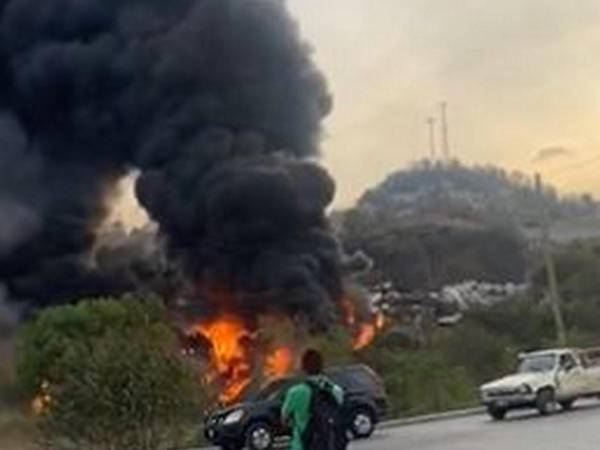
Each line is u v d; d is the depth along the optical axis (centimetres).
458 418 3172
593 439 2056
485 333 4766
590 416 2723
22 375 2948
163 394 2184
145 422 2170
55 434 2269
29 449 2641
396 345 4281
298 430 1024
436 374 3856
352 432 2570
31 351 3009
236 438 2473
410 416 3422
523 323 5422
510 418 2912
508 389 2912
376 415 2625
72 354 2442
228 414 2505
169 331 3108
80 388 2186
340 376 2617
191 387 2275
